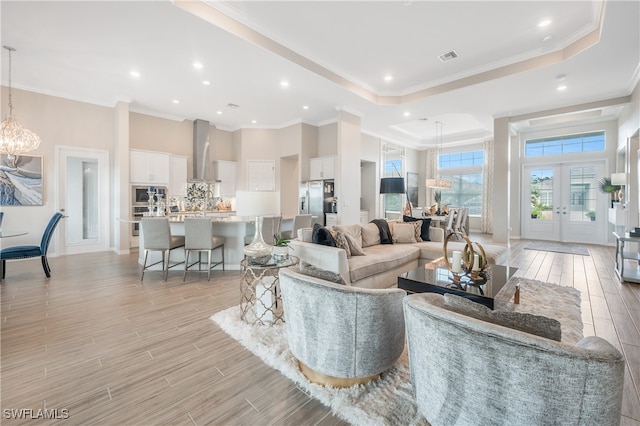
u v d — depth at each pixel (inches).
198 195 298.5
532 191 321.7
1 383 71.7
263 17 137.3
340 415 61.7
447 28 143.3
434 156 413.1
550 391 38.4
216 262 186.4
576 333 98.0
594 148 286.2
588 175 289.1
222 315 111.7
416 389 55.4
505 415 41.8
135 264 195.5
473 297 90.7
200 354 85.8
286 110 257.3
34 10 121.3
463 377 45.4
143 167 252.4
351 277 124.2
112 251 239.3
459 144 396.5
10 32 138.2
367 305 64.3
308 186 277.3
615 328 101.8
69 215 225.6
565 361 37.3
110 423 59.7
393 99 229.5
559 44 156.1
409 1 123.8
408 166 405.7
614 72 172.6
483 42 156.1
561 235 304.3
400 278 108.7
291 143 296.5
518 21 137.8
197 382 73.0
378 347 67.4
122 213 233.5
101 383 72.2
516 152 327.0
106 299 130.5
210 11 128.5
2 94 196.4
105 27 133.3
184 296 135.3
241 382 73.1
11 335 96.3
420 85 213.8
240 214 113.8
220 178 305.0
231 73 178.9
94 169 235.6
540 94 207.0
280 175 310.3
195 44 145.8
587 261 209.3
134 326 103.7
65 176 222.8
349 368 67.0
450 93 204.7
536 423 39.7
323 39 154.4
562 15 133.6
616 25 126.1
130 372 76.9
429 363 50.1
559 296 133.6
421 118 271.3
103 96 226.5
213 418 61.4
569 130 298.0
